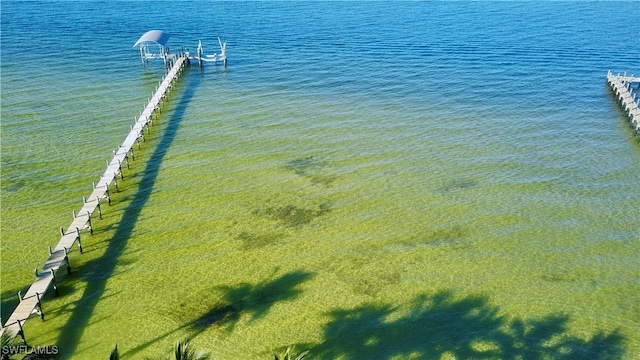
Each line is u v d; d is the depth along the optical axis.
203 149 49.69
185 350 20.59
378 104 63.91
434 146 50.88
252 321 28.11
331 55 89.75
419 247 34.62
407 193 41.56
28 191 41.28
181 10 139.00
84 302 29.33
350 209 39.19
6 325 25.36
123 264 32.72
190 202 40.09
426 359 25.66
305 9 146.88
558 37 106.44
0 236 35.31
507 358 25.70
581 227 36.81
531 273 32.00
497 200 40.47
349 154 48.84
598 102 65.12
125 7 141.88
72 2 147.12
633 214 38.44
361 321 28.12
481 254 33.84
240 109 61.41
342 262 33.06
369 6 156.75
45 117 57.25
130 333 27.14
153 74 75.62
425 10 148.88
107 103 62.41
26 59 81.81
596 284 30.97
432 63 84.62
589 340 26.77
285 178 44.03
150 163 46.66
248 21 123.62
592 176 44.56
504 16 137.12
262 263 32.97
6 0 146.75
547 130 55.44
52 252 31.75
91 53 87.56
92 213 37.69
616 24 122.88
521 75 77.62
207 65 82.50
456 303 29.48
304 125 56.31
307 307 29.14
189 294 30.16
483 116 59.81
